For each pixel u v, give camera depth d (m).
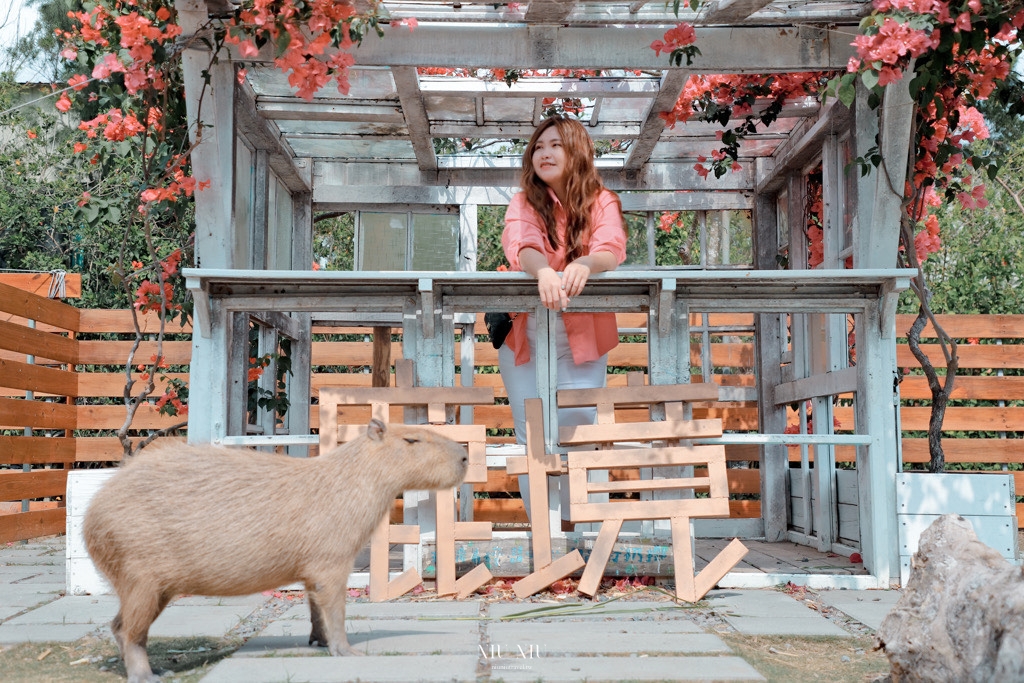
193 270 4.14
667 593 4.15
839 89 3.99
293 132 5.85
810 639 3.28
